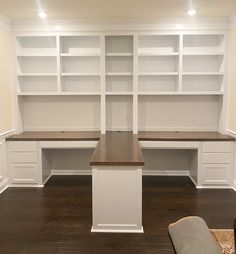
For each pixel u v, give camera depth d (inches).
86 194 167.5
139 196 120.3
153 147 177.8
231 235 112.1
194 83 198.1
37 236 118.4
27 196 164.7
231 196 164.2
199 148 175.9
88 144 179.0
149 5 148.5
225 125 187.9
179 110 201.6
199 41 193.5
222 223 130.0
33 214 140.0
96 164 118.2
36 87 199.8
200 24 179.2
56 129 203.8
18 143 178.1
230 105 181.3
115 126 202.8
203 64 196.9
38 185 181.5
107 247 110.2
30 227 126.3
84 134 190.4
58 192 171.0
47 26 180.9
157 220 133.0
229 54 181.3
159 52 192.2
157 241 114.3
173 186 182.1
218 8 154.9
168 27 180.1
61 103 202.2
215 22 178.5
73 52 195.9
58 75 186.9
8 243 113.1
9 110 183.2
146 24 179.6
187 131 201.3
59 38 183.3
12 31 182.2
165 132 197.5
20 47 193.2
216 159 176.4
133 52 184.1
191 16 172.2
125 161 118.6
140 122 202.7
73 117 203.5
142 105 201.6
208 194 167.5
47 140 177.9
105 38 192.5
